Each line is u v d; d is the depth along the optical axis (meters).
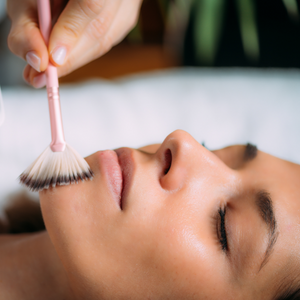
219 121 1.28
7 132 1.09
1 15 1.36
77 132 1.15
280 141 1.22
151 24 1.81
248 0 1.14
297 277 0.58
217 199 0.58
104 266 0.51
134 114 1.28
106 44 0.70
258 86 1.43
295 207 0.61
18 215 1.00
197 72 1.58
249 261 0.55
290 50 1.58
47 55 0.51
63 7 0.67
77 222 0.51
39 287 0.66
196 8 1.22
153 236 0.51
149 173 0.56
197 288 0.53
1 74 1.64
